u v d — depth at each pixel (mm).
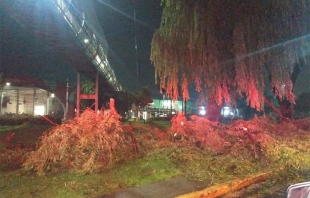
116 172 9016
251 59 12695
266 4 12656
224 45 12906
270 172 9758
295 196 4070
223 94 13047
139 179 8523
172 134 12484
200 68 12922
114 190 7703
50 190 7449
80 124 9570
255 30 12695
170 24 13102
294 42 13156
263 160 10695
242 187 8703
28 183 7965
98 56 32562
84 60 27203
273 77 13500
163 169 9383
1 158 10031
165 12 13320
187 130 12336
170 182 8430
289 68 13578
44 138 9422
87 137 9164
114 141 9609
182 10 12758
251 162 10461
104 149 9336
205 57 12688
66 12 17094
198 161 10016
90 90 37719
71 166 9148
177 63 13125
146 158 10406
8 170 9414
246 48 12672
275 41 12914
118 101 52000
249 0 12523
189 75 13289
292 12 12984
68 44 20688
